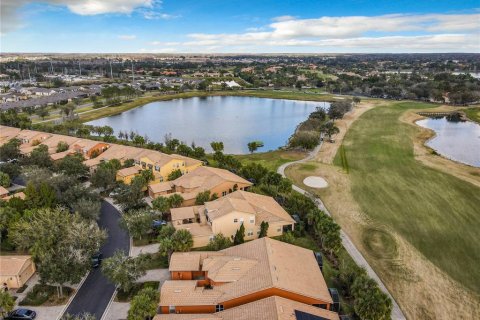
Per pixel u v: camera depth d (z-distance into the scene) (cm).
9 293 4400
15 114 15912
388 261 5691
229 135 15375
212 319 3956
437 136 14538
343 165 10469
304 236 6334
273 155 11675
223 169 9250
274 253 4941
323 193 8394
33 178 7669
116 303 4634
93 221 6247
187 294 4378
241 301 4281
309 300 4291
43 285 4938
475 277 5375
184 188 7844
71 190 7038
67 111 17850
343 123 16288
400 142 13012
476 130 15788
